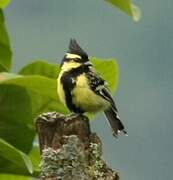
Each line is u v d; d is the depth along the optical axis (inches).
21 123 360.8
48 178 294.2
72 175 293.7
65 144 296.4
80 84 359.9
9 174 348.2
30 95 359.3
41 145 301.1
